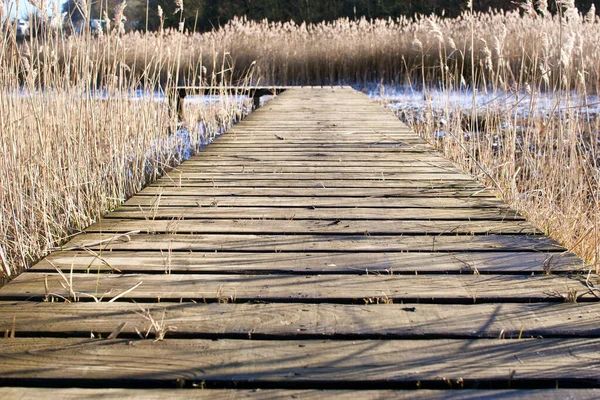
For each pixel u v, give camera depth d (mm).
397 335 1280
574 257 1769
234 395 1059
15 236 2520
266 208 2416
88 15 3492
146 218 2266
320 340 1267
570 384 1087
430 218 2246
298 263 1753
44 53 3250
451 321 1346
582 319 1343
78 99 3465
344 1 22297
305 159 3533
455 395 1059
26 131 3107
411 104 8367
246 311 1409
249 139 4348
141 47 9469
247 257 1811
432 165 3334
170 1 15867
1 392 1057
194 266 1721
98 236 2021
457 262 1742
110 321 1342
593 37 6969
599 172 3236
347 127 4953
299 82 11625
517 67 8875
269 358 1183
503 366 1140
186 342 1253
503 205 2441
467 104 7082
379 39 11516
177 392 1066
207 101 8445
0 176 2596
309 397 1055
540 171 3924
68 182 3160
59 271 1556
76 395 1048
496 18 10656
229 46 11125
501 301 1462
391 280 1610
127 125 4117
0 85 2746
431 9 20562
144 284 1577
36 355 1183
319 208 2414
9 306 1424
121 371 1121
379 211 2359
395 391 1077
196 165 3373
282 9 22391
